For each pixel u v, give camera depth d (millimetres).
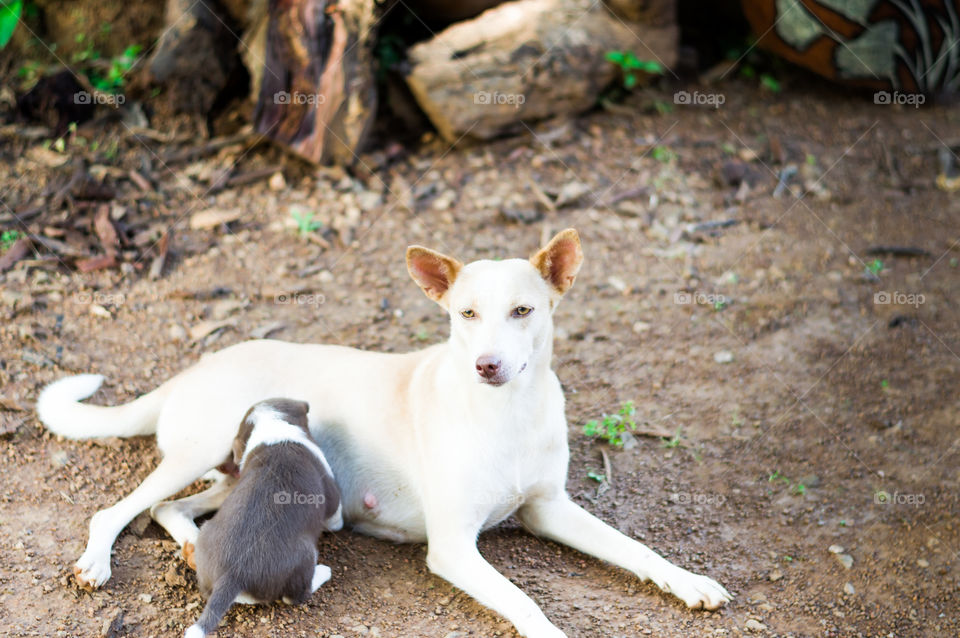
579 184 6910
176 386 4180
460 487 3758
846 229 6625
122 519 3801
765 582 3971
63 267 5812
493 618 3605
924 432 4945
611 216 6656
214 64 7113
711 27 8594
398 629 3535
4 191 6324
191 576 3723
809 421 5020
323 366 4277
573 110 7574
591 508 4375
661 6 7715
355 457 4090
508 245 6316
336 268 6090
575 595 3766
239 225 6383
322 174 6883
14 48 7426
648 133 7508
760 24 7887
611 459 4715
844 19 7504
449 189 6867
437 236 6398
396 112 7391
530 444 3822
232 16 7137
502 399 3709
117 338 5289
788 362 5457
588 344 5574
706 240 6500
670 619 3641
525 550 4047
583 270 6184
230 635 3436
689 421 5004
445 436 3803
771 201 6883
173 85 7066
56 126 6902
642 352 5520
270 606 3574
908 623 3797
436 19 7656
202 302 5672
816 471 4684
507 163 7129
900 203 6891
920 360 5484
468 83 7195
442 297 3803
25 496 4090
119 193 6477
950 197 6957
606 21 7672
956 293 6035
